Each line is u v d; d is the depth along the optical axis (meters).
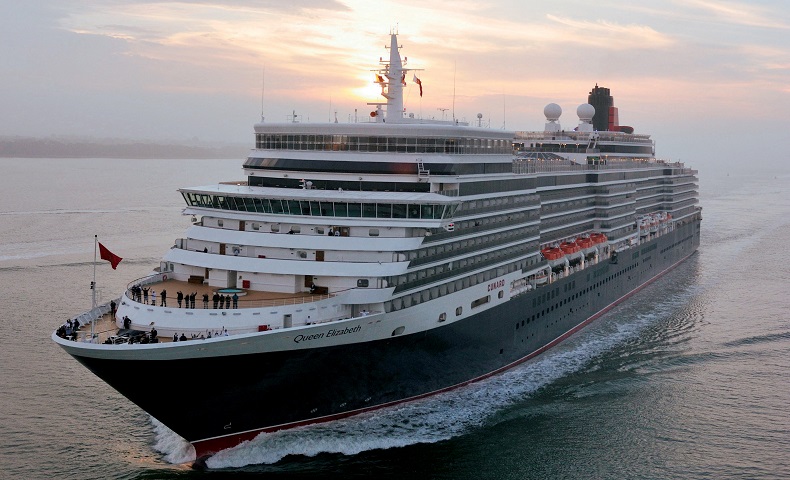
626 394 79.06
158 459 63.09
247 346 57.12
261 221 67.25
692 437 68.75
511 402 76.31
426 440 66.81
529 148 129.75
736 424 71.69
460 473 61.62
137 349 53.84
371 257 65.06
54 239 174.75
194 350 55.16
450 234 71.56
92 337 57.09
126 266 143.12
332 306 62.91
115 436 67.50
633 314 114.94
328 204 66.00
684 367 88.38
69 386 78.88
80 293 118.81
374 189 71.00
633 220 131.75
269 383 60.62
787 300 124.50
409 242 65.94
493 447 66.06
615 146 135.00
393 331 67.19
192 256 67.12
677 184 159.12
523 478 61.12
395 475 61.03
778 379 84.25
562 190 105.19
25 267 140.00
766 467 63.06
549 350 95.25
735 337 101.25
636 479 61.00
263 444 63.28
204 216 70.75
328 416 67.19
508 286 84.75
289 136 73.50
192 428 60.25
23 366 84.19
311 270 63.88
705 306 120.38
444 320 73.12
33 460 62.69
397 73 80.31
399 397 71.88
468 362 78.81
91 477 59.94
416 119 81.31
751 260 168.12
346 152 71.44
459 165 72.62
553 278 97.62
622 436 68.81
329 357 62.78
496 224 80.94
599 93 152.50
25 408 73.06
